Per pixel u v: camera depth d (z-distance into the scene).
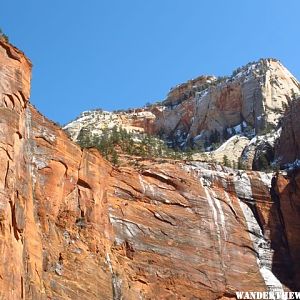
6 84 42.75
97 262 50.81
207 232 63.00
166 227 60.22
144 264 56.28
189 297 57.47
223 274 61.12
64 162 52.12
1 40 44.03
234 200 68.12
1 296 35.31
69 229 50.28
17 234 39.12
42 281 43.34
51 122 52.38
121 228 56.81
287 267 66.19
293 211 69.75
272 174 72.25
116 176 59.56
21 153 43.19
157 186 62.41
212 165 69.31
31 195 44.62
